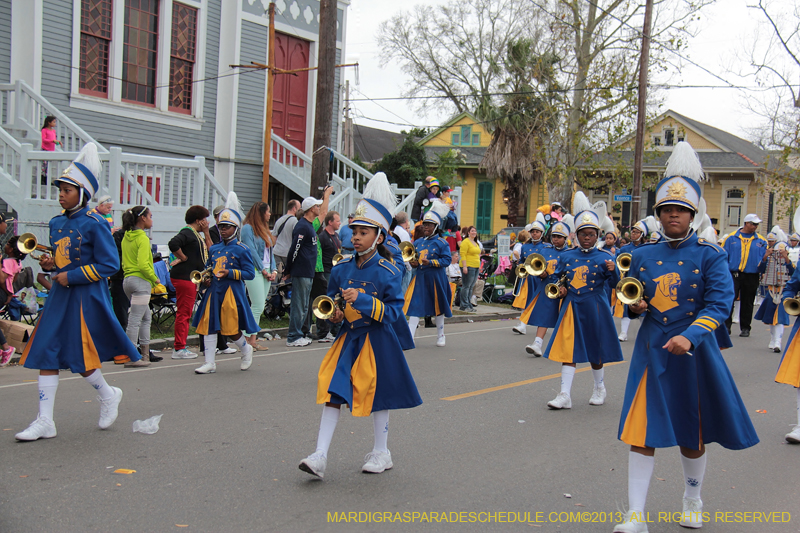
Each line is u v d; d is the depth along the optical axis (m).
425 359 10.30
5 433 5.87
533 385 8.66
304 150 20.89
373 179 5.08
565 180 27.23
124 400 7.15
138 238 8.70
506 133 30.41
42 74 15.18
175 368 8.93
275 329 11.84
